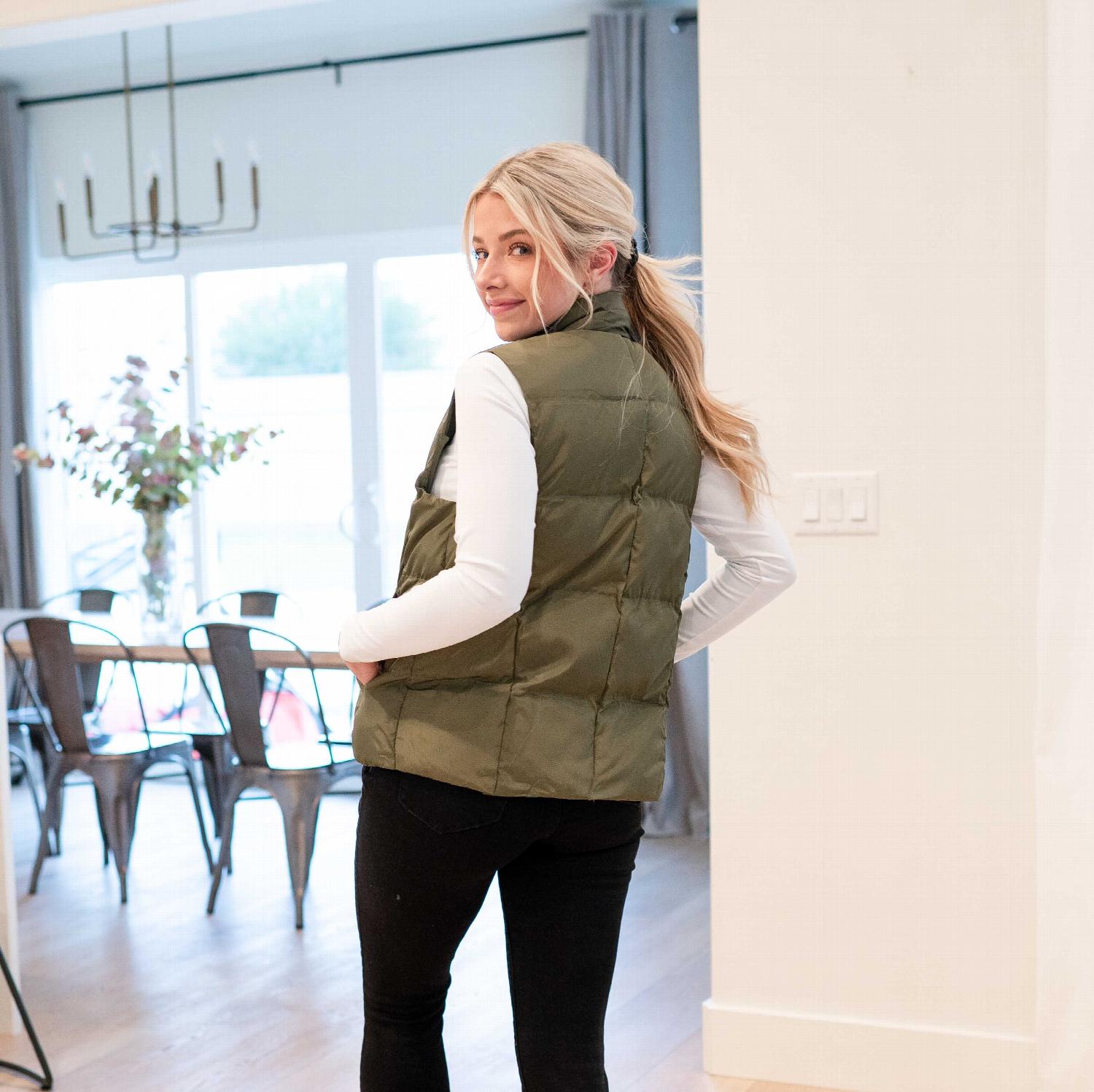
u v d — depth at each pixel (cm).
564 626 139
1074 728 234
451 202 518
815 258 251
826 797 257
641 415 143
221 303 564
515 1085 261
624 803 150
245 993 313
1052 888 237
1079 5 224
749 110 252
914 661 251
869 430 250
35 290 576
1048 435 232
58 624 382
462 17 504
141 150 562
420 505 143
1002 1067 248
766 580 162
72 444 586
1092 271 226
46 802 402
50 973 328
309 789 367
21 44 306
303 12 496
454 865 144
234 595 565
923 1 241
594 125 473
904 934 254
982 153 240
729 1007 265
